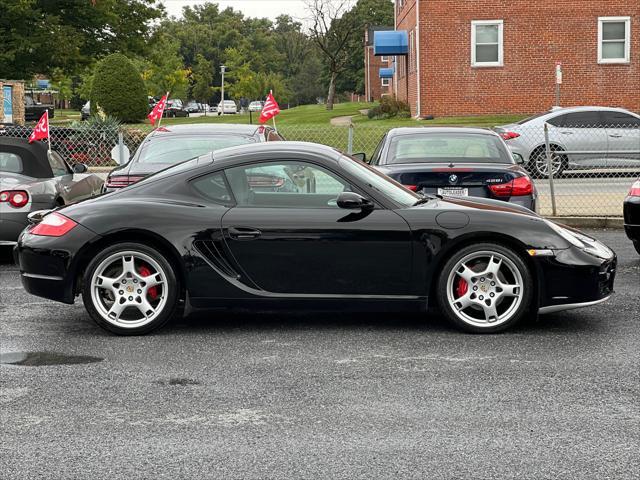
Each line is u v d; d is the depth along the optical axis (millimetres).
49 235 7148
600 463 4363
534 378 5883
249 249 7051
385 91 96062
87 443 4715
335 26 75375
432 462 4391
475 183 9633
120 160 16594
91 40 45969
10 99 36938
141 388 5730
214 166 7242
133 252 7055
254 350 6691
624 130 21828
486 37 34656
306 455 4504
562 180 19219
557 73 32375
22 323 7688
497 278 7070
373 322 7629
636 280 9469
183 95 88500
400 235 7012
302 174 7188
